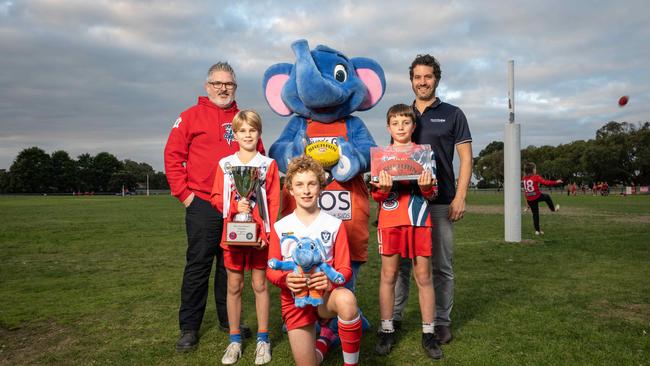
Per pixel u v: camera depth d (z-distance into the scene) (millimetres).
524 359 3441
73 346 3906
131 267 7723
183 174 4152
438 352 3541
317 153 4137
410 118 3824
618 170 80125
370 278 6496
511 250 8711
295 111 4473
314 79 4141
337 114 4410
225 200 3746
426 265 3713
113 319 4676
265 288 3701
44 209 28125
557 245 9242
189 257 4039
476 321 4375
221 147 4199
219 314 4301
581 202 30438
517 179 9945
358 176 4344
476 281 6051
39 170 113188
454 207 3924
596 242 9594
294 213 3209
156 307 5121
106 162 126688
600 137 90000
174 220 18281
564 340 3822
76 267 7746
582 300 5043
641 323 4246
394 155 3699
